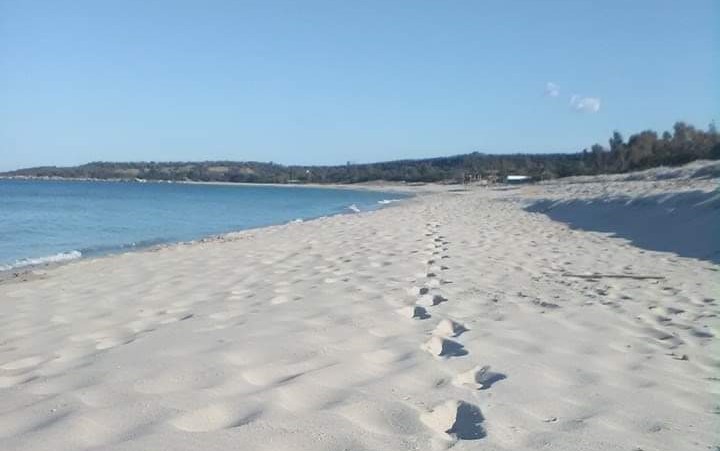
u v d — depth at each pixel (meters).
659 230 12.66
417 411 2.88
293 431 2.58
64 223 26.19
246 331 4.52
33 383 3.35
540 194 38.69
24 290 7.90
